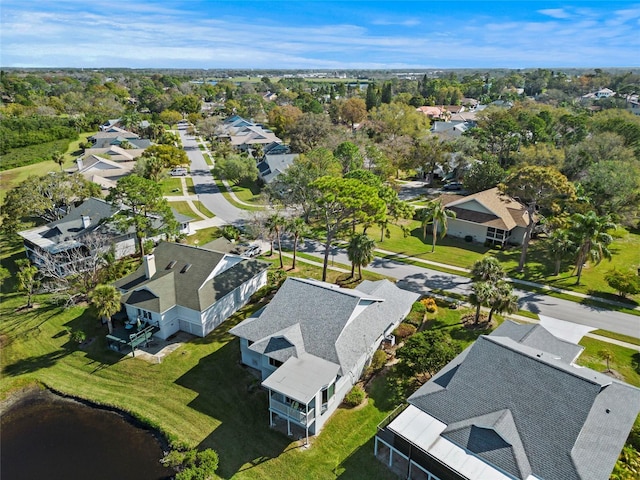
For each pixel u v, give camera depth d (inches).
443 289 1758.1
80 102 6766.7
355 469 963.3
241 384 1234.6
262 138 4810.5
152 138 5118.1
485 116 4338.1
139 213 2057.1
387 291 1483.8
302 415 1008.2
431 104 7544.3
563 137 3703.3
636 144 3142.2
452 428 904.3
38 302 1672.0
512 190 1780.3
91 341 1443.2
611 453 821.9
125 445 1056.8
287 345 1173.1
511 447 834.8
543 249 2150.6
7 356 1380.4
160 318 1408.7
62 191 2265.0
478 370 989.2
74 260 1765.5
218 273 1547.7
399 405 1130.0
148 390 1222.9
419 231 2485.2
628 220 2298.2
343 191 1589.6
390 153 3405.5
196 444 1038.4
